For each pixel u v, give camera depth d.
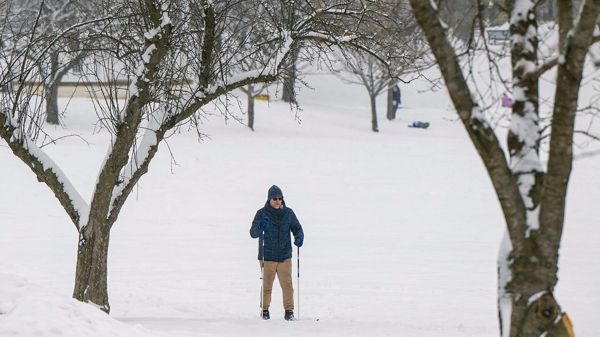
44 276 41.12
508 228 15.62
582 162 101.31
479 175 94.25
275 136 117.38
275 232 31.72
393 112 143.00
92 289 28.38
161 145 103.31
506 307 15.77
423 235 60.19
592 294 39.59
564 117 14.92
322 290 39.81
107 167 28.16
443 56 15.30
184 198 74.44
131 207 69.19
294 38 29.72
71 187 28.92
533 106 16.14
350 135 125.31
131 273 43.50
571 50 14.73
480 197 80.56
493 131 15.39
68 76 129.00
